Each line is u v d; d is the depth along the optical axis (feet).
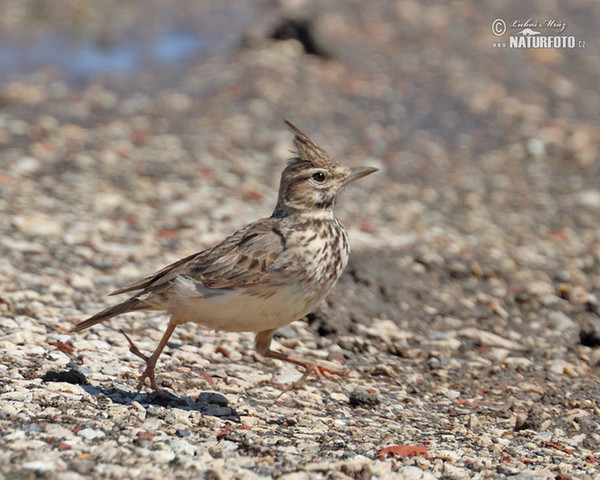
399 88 86.17
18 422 25.14
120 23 111.86
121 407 27.50
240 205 56.24
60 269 43.19
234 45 100.07
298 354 36.47
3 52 96.58
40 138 68.39
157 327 37.65
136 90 84.74
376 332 38.81
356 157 68.90
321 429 28.40
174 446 24.47
